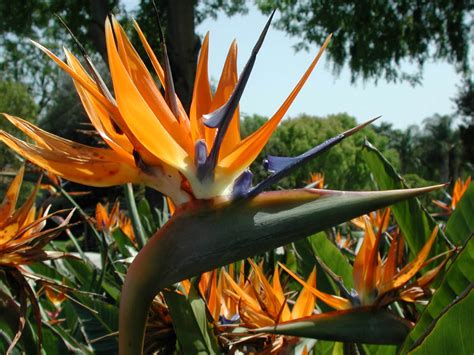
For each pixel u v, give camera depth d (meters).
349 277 0.70
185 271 0.41
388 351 0.63
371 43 3.90
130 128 0.40
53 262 1.06
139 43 3.46
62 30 3.93
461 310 0.40
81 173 0.42
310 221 0.40
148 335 0.54
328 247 0.71
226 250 0.40
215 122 0.40
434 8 3.90
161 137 0.40
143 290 0.41
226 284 0.63
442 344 0.41
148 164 0.42
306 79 0.39
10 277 0.51
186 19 2.86
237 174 0.41
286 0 3.83
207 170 0.41
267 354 0.54
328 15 3.65
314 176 1.32
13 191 0.51
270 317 0.56
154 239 0.41
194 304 0.51
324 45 0.39
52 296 0.91
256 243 0.40
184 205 0.41
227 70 0.46
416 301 0.54
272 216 0.40
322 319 0.51
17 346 0.59
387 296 0.52
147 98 0.43
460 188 1.15
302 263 0.71
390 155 12.70
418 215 0.69
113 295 0.82
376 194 0.40
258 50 0.39
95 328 0.67
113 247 1.05
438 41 4.09
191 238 0.40
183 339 0.50
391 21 3.84
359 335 0.51
